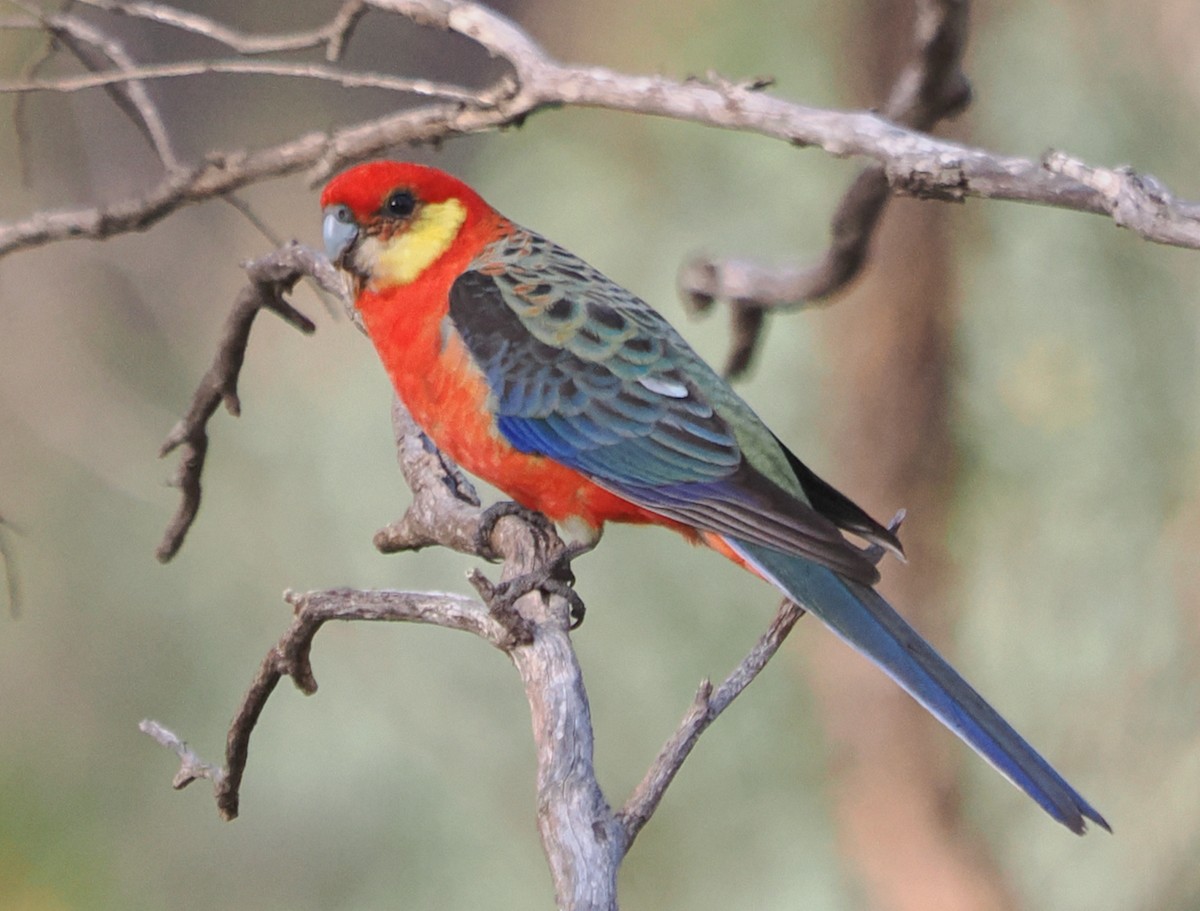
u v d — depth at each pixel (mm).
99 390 16359
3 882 14531
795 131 6613
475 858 13773
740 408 8828
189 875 14492
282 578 14594
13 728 15102
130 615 15242
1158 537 11719
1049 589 11930
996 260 11961
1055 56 11922
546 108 7297
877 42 12055
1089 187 5777
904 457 12094
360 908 13820
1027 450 11961
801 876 12461
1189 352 11727
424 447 9203
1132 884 11672
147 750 15062
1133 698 11664
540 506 8789
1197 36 11672
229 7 21703
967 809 12289
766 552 8195
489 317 8656
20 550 15516
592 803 5738
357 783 13977
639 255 13070
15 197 16312
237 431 15148
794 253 12711
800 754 12586
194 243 19484
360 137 7750
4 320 16375
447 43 22875
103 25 17594
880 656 7719
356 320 9305
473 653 13914
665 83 6918
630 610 12664
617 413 8484
